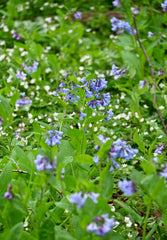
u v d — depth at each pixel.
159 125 1.03
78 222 0.66
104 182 0.67
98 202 0.64
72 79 0.78
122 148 0.66
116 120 1.03
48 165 0.64
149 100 1.12
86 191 0.63
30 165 0.70
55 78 1.26
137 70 1.16
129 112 1.05
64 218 0.76
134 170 0.67
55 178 0.64
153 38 1.20
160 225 0.76
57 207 0.72
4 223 0.68
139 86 1.05
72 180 0.71
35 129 0.78
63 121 0.82
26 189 0.67
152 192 0.64
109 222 0.59
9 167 0.75
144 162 0.66
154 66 1.15
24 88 1.21
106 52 1.36
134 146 0.94
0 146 0.92
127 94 1.16
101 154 0.66
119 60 1.34
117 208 0.82
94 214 0.60
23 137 1.00
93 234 0.63
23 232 0.65
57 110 1.12
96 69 1.30
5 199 0.70
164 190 0.66
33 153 0.75
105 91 1.15
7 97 1.16
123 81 1.17
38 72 1.20
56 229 0.66
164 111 1.05
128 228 0.77
